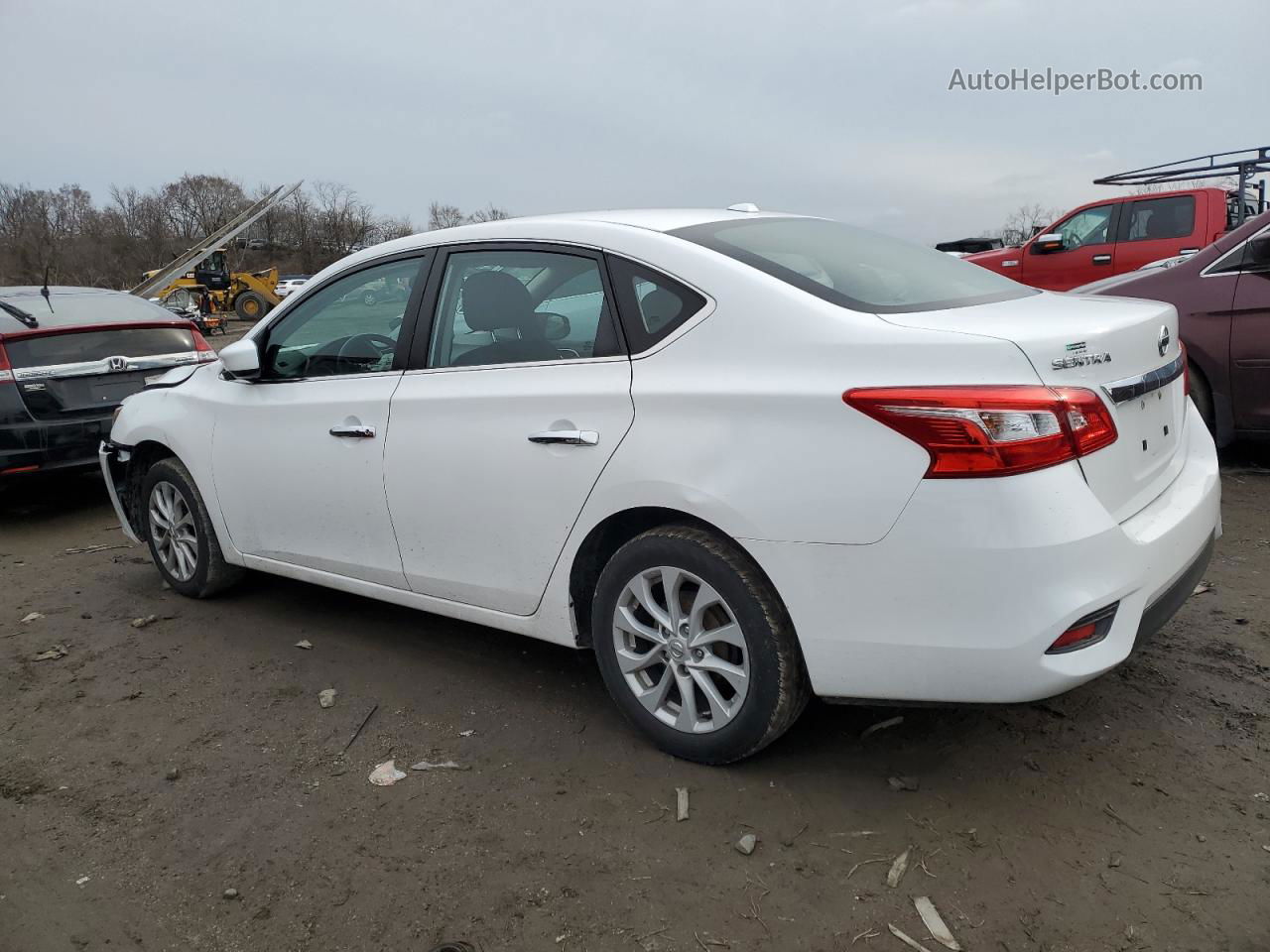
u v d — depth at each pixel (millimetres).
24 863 2613
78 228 71125
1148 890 2299
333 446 3668
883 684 2488
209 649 4047
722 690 2928
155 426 4547
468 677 3666
